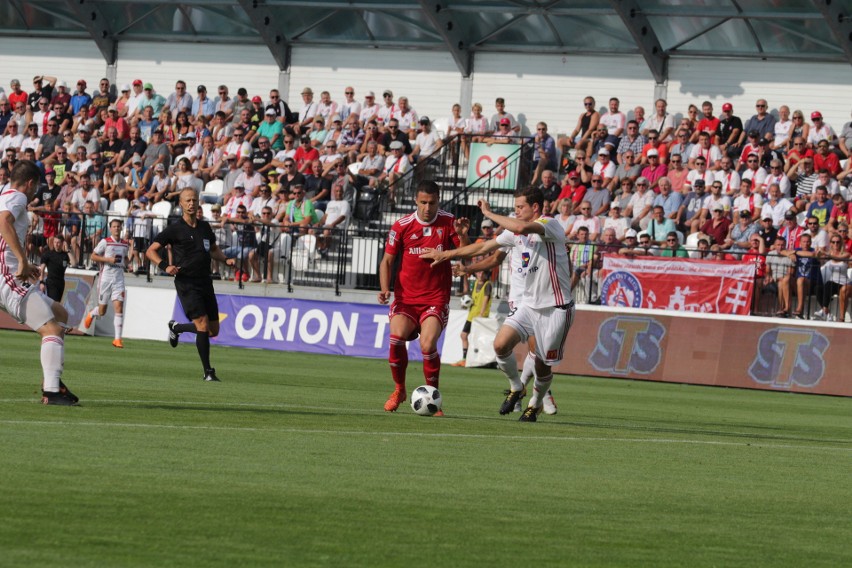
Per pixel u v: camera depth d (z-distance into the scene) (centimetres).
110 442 1554
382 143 5859
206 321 2936
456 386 3338
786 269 4478
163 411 2009
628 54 6031
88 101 6700
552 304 2147
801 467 1795
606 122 5716
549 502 1303
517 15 6028
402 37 6431
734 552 1091
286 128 6028
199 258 2922
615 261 4638
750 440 2227
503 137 5728
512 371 2239
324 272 5472
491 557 1005
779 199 4881
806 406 3494
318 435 1791
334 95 6600
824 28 5522
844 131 5297
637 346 4322
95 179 6128
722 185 5050
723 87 5872
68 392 1966
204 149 6184
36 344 3934
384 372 3734
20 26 7025
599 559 1024
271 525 1084
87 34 6938
